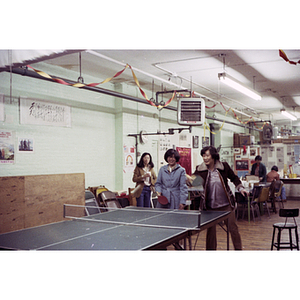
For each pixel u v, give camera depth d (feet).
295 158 43.75
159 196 15.83
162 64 21.85
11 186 16.44
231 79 20.34
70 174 19.62
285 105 38.68
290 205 35.29
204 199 14.73
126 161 27.35
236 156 44.14
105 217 12.74
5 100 18.19
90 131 24.47
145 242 8.49
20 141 18.95
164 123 33.22
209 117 38.63
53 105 21.21
